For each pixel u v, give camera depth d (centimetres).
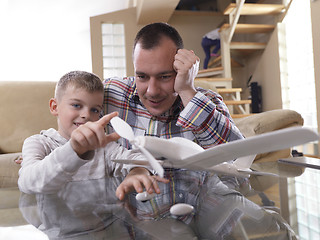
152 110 96
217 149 41
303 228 33
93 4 607
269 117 158
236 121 176
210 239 30
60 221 38
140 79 90
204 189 53
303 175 61
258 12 438
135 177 58
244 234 31
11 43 744
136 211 41
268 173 63
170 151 48
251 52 520
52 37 761
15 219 39
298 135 34
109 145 101
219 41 491
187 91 91
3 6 563
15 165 142
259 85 504
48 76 805
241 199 45
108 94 113
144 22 507
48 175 59
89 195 53
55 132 96
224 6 611
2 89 194
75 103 93
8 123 188
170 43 87
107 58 507
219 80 427
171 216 38
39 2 573
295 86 421
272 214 37
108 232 33
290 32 427
